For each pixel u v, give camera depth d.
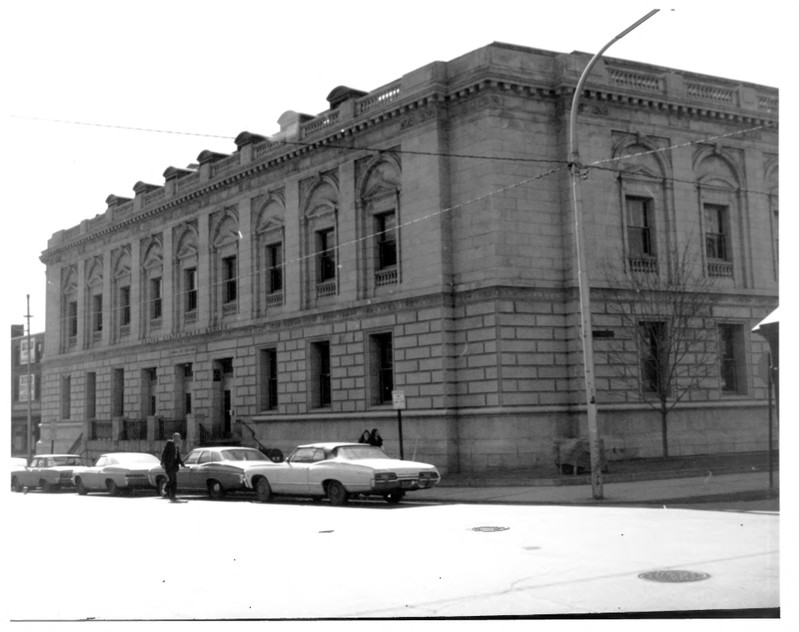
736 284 34.16
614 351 30.36
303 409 36.31
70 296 55.78
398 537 14.97
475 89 29.73
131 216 49.12
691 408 31.98
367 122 33.38
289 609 9.45
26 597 10.17
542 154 30.42
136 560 13.09
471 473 28.17
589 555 12.49
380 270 33.38
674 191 32.94
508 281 29.11
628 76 32.16
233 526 17.45
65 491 32.53
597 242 30.72
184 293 45.38
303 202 37.16
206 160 43.50
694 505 19.08
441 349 29.98
